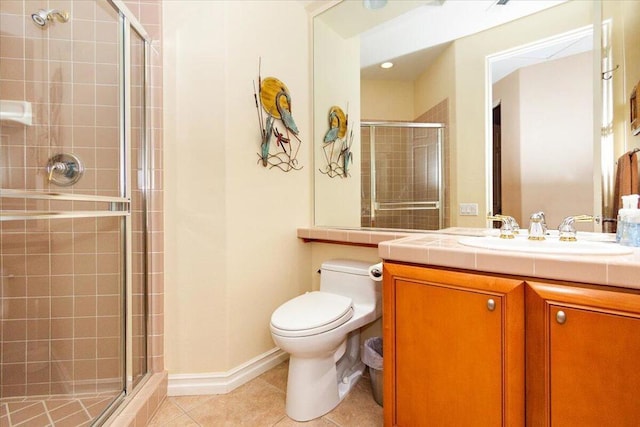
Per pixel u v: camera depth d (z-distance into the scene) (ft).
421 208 5.92
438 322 3.58
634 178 3.99
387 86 6.31
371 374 5.13
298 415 4.60
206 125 5.38
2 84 4.77
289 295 6.56
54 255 4.94
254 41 5.92
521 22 4.87
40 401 4.74
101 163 4.94
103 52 4.91
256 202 5.94
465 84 5.39
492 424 3.26
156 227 5.24
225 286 5.42
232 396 5.24
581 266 2.80
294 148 6.72
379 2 6.37
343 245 6.63
